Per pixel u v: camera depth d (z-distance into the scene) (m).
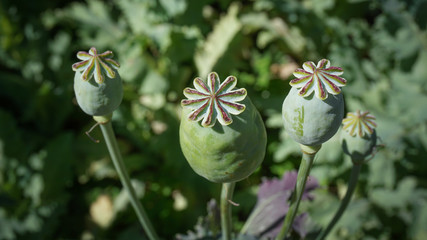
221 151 0.26
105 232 1.01
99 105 0.31
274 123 1.01
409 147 0.81
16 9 1.12
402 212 0.85
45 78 1.14
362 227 0.87
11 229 0.95
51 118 1.09
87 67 0.30
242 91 0.26
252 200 0.95
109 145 0.34
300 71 0.27
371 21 1.13
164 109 1.08
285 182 0.49
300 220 0.46
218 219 0.44
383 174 0.84
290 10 1.07
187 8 1.04
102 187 1.06
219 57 1.07
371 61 1.05
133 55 1.04
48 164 1.01
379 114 0.84
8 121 1.03
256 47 1.22
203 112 0.26
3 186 0.99
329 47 1.12
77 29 1.16
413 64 0.87
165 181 1.04
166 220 1.00
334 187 0.99
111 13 1.13
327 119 0.26
